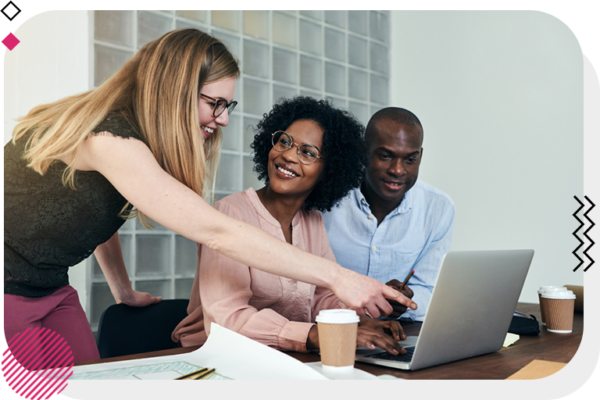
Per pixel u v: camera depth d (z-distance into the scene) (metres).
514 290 0.98
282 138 1.33
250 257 0.95
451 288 0.82
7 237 1.10
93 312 2.29
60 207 1.08
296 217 1.45
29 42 2.12
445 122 3.31
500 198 3.07
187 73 1.10
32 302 1.17
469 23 3.23
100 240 1.19
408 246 2.03
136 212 1.25
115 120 1.00
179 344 1.39
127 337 1.38
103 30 2.33
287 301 1.30
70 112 1.03
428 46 3.39
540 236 2.92
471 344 0.91
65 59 2.20
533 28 2.96
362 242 2.01
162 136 1.08
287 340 1.01
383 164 1.90
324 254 1.48
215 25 2.72
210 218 0.93
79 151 0.99
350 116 1.45
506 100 3.06
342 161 1.41
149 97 1.08
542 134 2.92
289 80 3.03
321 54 3.17
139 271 2.48
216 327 0.95
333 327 0.81
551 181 2.88
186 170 1.12
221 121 1.21
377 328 1.10
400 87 3.52
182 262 2.65
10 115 2.04
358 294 0.94
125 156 0.94
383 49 3.54
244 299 1.15
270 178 1.34
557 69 2.88
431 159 3.38
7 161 1.11
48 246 1.12
